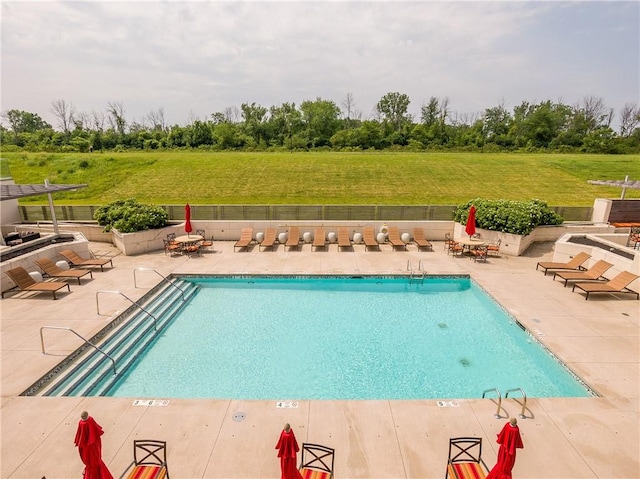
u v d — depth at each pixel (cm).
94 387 861
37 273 1342
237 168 4175
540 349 995
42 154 4888
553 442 665
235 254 1783
